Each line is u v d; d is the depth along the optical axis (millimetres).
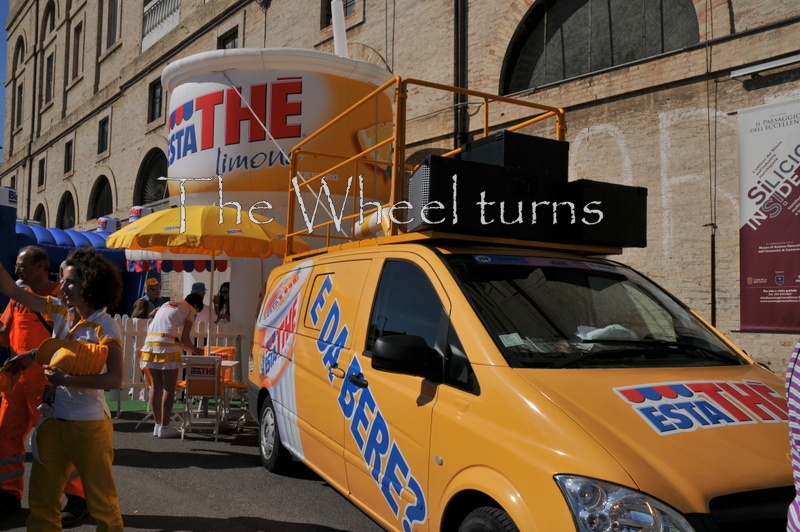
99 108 25547
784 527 2158
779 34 7812
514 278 3365
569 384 2652
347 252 4535
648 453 2277
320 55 10414
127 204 23000
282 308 5391
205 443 6621
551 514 2227
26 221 16453
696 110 8594
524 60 11234
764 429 2498
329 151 10414
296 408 4695
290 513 4484
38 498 3201
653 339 3309
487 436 2611
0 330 4434
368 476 3520
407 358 2971
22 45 35375
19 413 4199
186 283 13227
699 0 8680
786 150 7695
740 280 8023
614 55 9945
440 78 12242
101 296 3258
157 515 4383
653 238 8930
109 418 3330
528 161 3824
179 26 20562
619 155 9430
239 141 10414
